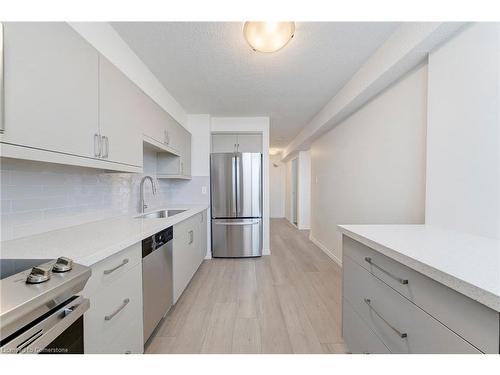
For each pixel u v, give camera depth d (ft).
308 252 12.76
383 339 3.43
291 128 14.76
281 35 5.21
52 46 3.21
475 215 3.90
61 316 2.29
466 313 2.15
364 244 3.90
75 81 3.64
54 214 4.56
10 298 1.87
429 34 4.35
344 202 9.95
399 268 3.08
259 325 5.91
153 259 5.08
